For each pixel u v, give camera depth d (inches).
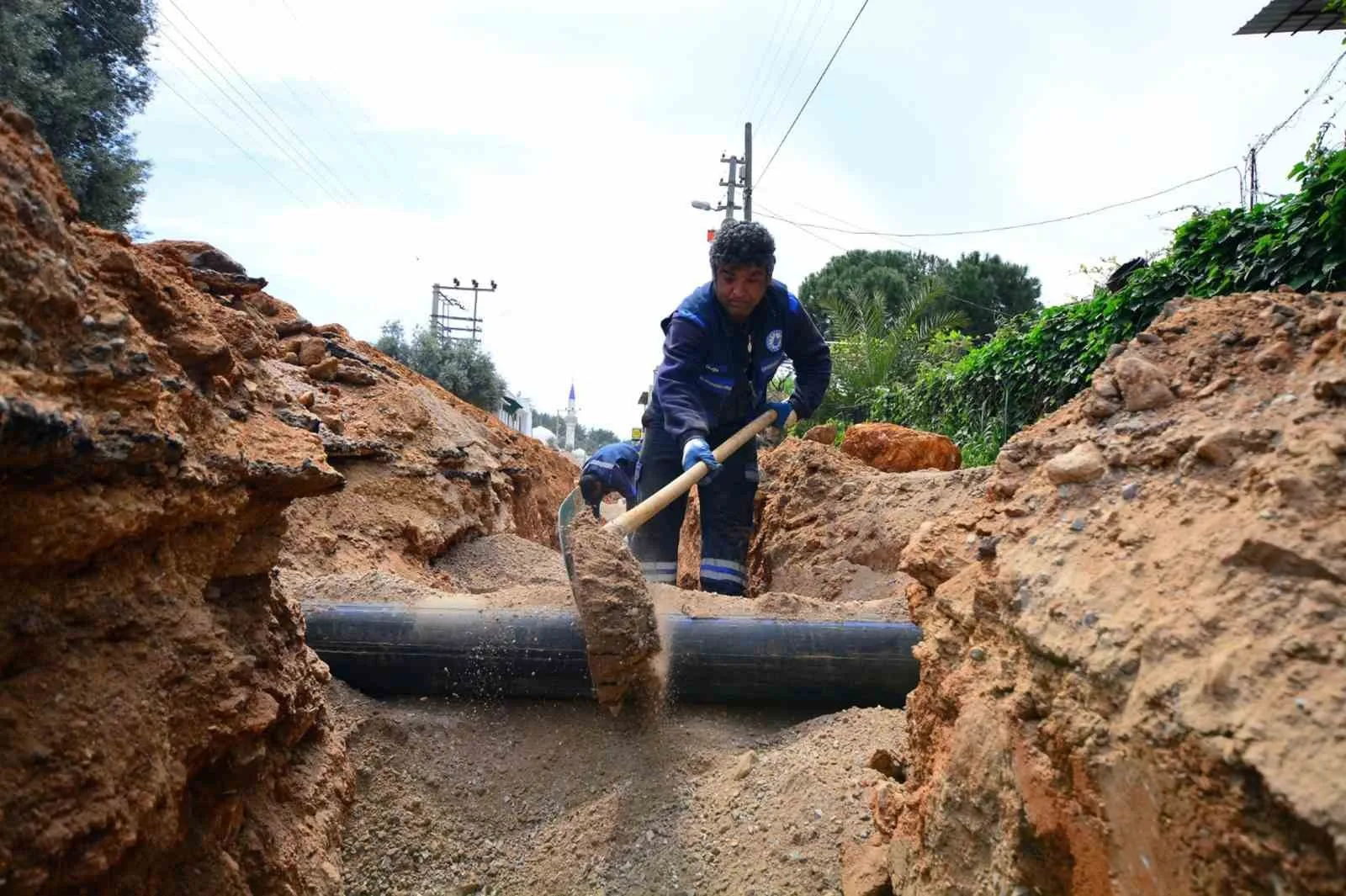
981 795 67.6
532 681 140.0
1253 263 251.6
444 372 1299.2
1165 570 56.9
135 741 68.3
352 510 247.0
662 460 207.8
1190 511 59.9
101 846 63.7
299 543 212.4
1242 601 50.7
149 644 73.4
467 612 144.9
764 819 107.4
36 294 62.5
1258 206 255.1
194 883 78.7
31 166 68.5
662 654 140.5
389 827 116.8
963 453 466.3
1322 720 42.6
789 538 284.0
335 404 275.3
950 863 70.5
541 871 110.4
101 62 541.3
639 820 114.2
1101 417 75.9
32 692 63.3
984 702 69.9
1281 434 59.0
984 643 73.5
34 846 59.4
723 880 100.7
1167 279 301.6
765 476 347.6
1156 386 73.0
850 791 105.2
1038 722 62.1
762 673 139.6
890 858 85.2
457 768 128.6
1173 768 48.3
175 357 83.3
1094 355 344.5
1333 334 63.3
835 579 252.7
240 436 89.2
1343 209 213.2
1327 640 45.6
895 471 341.4
